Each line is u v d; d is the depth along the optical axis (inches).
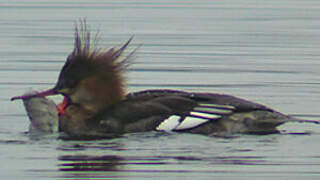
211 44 1194.0
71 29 1296.8
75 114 738.2
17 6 1525.6
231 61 1080.2
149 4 1579.7
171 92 755.4
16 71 1013.2
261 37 1246.3
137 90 913.5
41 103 736.3
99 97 741.9
